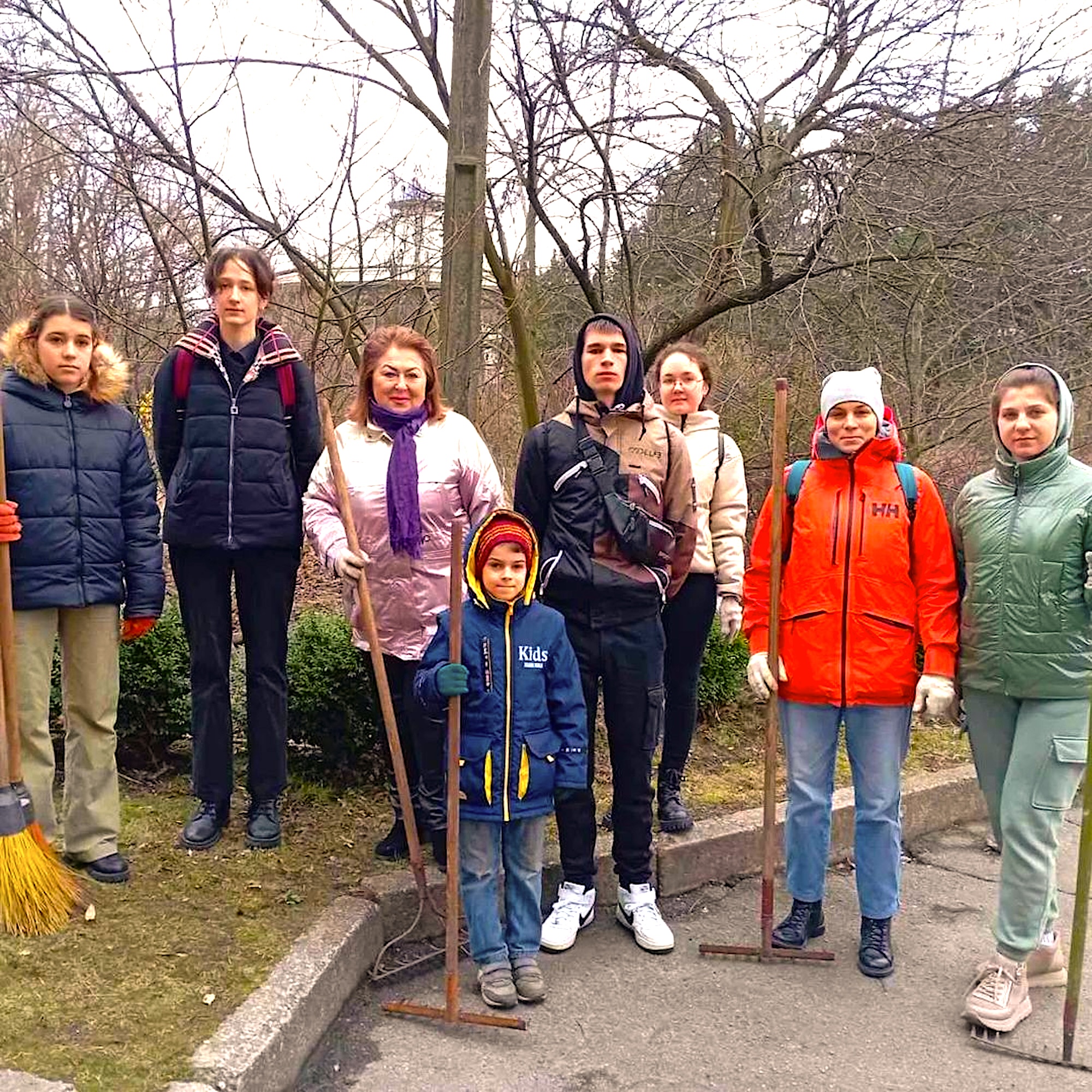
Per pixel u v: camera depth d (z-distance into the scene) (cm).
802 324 664
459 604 277
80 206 648
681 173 652
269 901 321
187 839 354
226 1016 253
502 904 354
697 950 348
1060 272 657
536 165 595
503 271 603
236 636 525
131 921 301
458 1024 295
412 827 313
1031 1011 313
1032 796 301
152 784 419
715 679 521
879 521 320
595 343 329
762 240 612
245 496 335
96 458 320
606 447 329
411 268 573
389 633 337
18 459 306
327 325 595
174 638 423
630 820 345
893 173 606
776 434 325
